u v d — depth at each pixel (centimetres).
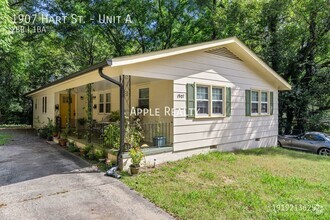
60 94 1210
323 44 1333
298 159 709
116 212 325
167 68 610
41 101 1362
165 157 610
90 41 1745
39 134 1088
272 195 395
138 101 834
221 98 778
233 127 818
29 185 425
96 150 643
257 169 559
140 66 553
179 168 548
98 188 414
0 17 713
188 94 661
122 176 481
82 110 1266
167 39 1616
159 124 698
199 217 312
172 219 308
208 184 443
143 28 1606
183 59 650
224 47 782
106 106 1084
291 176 512
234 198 375
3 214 314
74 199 366
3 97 1636
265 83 987
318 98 1309
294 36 1323
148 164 570
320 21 1262
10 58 1452
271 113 1019
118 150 555
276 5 1241
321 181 484
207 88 729
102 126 771
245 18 1282
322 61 1419
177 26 1600
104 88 1005
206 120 719
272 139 1028
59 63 1859
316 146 914
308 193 409
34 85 1844
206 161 622
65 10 1394
